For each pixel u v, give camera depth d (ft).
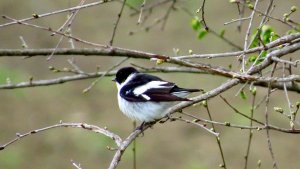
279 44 22.59
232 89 57.72
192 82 58.75
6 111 57.62
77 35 66.95
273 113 53.78
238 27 30.55
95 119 55.88
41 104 58.75
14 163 50.47
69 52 28.81
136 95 27.81
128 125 54.54
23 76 61.46
